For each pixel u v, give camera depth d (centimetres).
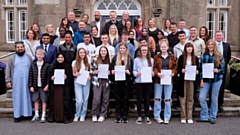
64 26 704
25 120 603
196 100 670
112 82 642
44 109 593
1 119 614
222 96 634
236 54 948
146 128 546
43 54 588
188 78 566
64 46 614
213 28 959
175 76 585
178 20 885
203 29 663
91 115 629
